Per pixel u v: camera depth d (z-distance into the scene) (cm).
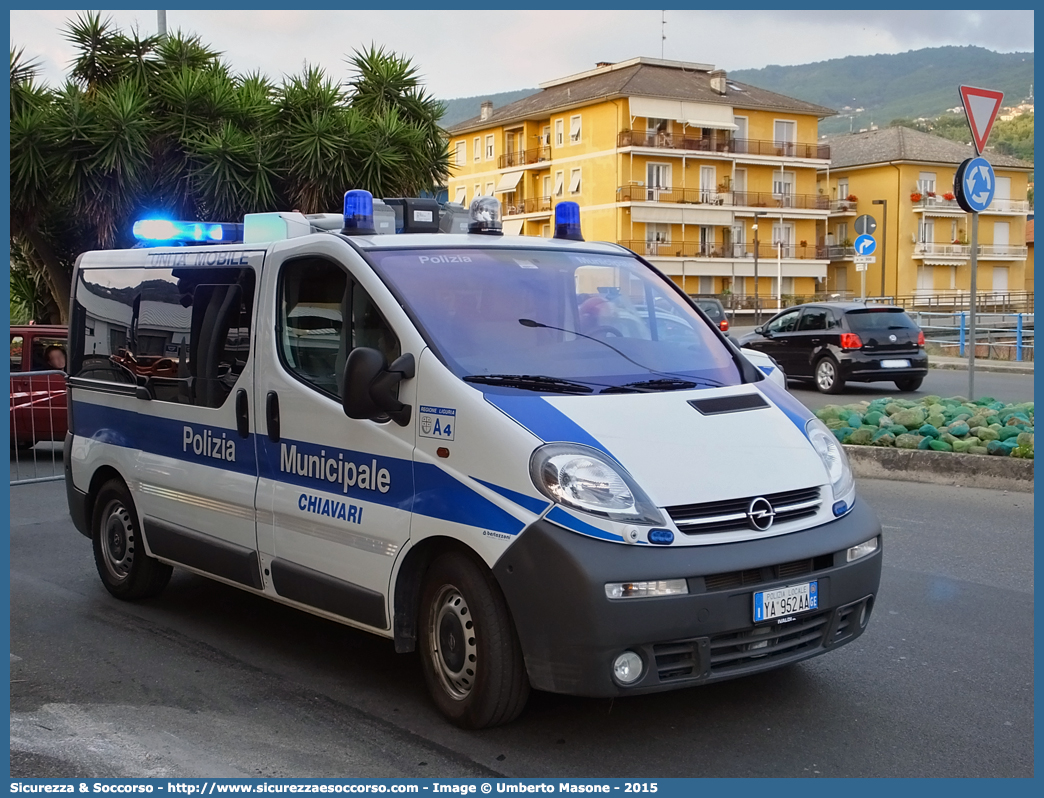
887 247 7244
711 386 450
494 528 381
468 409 398
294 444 473
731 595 369
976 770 375
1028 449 856
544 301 467
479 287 459
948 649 497
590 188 6462
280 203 1650
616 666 362
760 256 6756
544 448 378
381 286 443
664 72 6669
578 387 420
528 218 6781
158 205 1603
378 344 441
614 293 495
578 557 361
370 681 473
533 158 6862
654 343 475
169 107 1639
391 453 424
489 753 392
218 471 522
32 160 1520
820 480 412
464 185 7469
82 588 651
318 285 474
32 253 1770
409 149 1680
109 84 1686
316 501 458
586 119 6456
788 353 1812
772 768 378
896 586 601
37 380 1128
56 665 504
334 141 1572
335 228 553
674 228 6425
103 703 454
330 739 409
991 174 1023
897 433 957
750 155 6619
